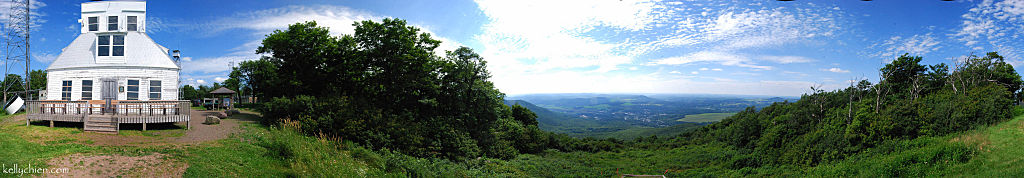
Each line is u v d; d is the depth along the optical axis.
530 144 48.50
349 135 21.81
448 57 35.22
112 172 10.30
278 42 26.69
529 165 35.19
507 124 45.59
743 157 46.56
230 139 16.62
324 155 15.86
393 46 29.66
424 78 31.95
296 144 16.08
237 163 12.54
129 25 24.53
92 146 13.64
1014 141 22.16
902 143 29.28
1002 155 20.72
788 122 52.06
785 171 35.91
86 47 24.33
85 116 17.58
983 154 21.67
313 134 20.80
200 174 10.88
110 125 17.61
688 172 41.97
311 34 27.34
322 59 27.44
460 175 22.67
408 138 24.66
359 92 29.47
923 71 46.62
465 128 33.84
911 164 23.52
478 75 37.22
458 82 34.09
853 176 25.95
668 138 103.31
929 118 31.11
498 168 29.31
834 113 46.31
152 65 24.75
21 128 17.25
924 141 28.09
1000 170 18.80
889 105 39.59
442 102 34.00
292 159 13.77
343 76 29.06
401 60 29.64
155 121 18.42
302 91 27.86
